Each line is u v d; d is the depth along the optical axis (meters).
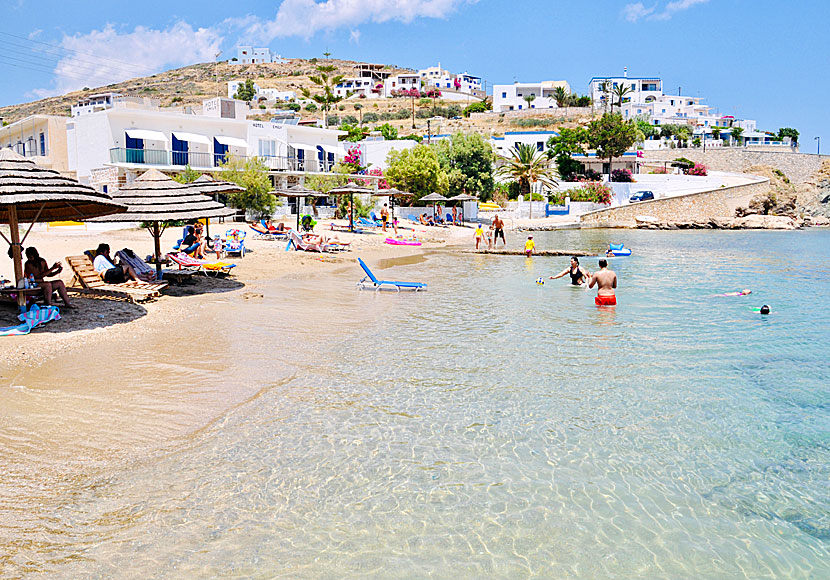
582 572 4.19
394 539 4.54
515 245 36.91
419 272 22.50
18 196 9.10
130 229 29.98
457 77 170.75
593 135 69.50
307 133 51.47
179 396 7.49
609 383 8.41
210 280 17.48
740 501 5.24
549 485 5.44
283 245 27.58
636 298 16.36
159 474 5.46
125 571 4.05
